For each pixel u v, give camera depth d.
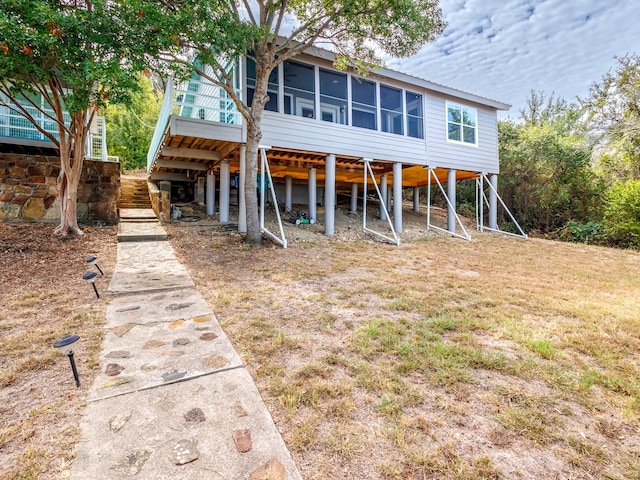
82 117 6.92
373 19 6.93
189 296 4.29
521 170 15.45
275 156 10.07
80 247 6.55
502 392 2.35
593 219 14.00
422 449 1.81
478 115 12.19
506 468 1.71
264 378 2.46
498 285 5.29
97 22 4.80
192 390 2.30
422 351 2.91
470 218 15.58
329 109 9.67
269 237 8.40
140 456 1.71
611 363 2.78
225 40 5.66
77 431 1.88
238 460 1.71
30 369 2.49
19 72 5.24
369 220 12.09
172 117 7.30
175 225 9.04
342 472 1.66
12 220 7.64
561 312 4.02
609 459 1.79
